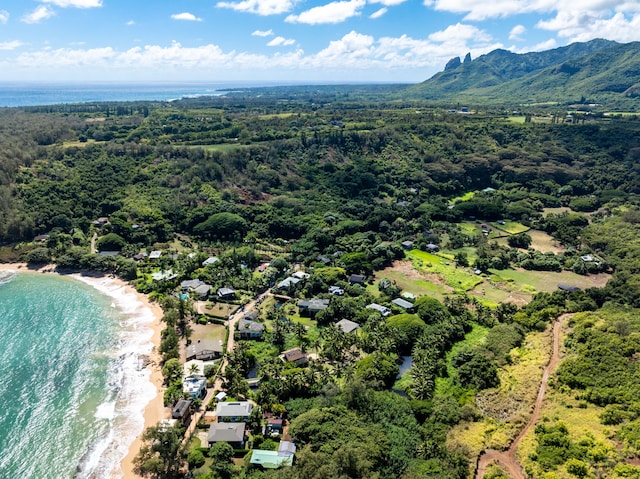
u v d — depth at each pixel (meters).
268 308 125.44
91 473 71.94
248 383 90.75
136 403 88.19
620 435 71.31
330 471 64.75
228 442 74.81
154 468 69.12
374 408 82.38
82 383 94.50
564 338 102.94
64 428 81.69
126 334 113.75
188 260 149.62
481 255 163.75
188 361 99.81
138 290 138.38
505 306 121.75
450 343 108.00
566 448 70.38
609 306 120.00
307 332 112.50
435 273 153.25
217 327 115.50
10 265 156.75
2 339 110.44
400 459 71.44
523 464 69.31
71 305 129.25
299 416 78.44
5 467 73.31
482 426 78.06
